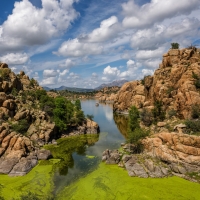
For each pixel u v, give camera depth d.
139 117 102.88
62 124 88.31
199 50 109.94
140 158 55.59
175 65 100.38
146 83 133.75
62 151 70.19
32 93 108.06
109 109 197.12
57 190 43.72
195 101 71.38
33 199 32.75
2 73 99.06
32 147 63.34
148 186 43.69
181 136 51.66
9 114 76.44
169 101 88.75
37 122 82.56
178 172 48.31
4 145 57.25
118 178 47.88
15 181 47.62
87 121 101.88
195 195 40.16
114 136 91.50
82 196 41.00
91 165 57.06
